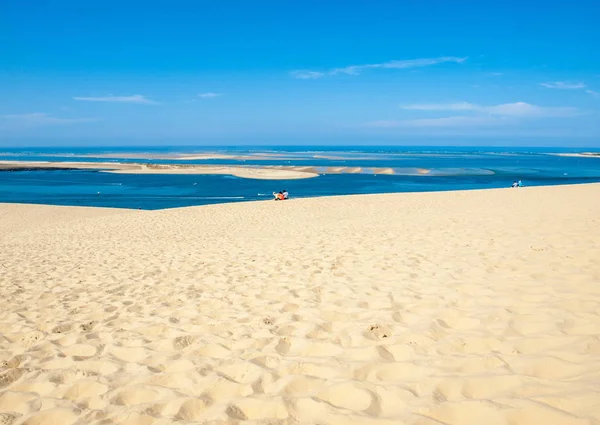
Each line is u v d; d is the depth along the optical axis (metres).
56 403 2.86
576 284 4.50
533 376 2.62
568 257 5.77
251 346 3.68
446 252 6.98
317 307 4.66
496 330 3.49
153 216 17.34
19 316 4.96
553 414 2.16
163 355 3.61
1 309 5.27
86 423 2.58
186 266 7.46
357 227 11.27
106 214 23.16
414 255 6.96
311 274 6.23
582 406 2.19
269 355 3.41
